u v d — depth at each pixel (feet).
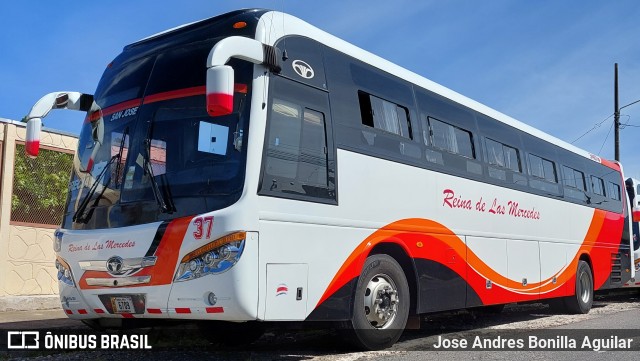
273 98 20.59
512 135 37.01
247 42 19.72
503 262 33.63
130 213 20.48
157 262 19.39
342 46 24.63
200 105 20.77
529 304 50.78
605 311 45.50
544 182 39.75
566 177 43.29
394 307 24.72
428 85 29.86
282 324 24.99
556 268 39.93
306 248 20.80
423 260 26.78
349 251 22.65
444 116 30.37
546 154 41.04
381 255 24.56
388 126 26.05
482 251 31.63
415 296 26.32
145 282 19.54
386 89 26.55
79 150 23.94
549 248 39.22
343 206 22.63
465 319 39.37
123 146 21.79
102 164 22.34
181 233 19.12
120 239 20.24
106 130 22.82
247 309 18.45
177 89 21.49
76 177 23.39
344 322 22.82
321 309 21.24
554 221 40.29
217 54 18.49
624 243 51.85
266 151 19.85
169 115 21.26
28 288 35.88
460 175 30.40
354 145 23.72
